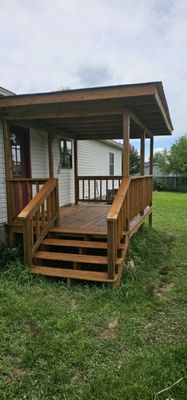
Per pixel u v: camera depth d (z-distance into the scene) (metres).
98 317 3.21
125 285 3.98
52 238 5.11
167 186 29.55
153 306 3.55
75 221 5.91
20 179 5.32
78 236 4.94
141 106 4.85
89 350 2.62
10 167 5.39
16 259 4.83
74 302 3.57
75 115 4.92
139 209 6.22
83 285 4.07
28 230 4.41
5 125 5.29
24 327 2.96
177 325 3.13
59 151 8.12
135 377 2.26
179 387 2.16
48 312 3.23
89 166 11.22
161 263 5.42
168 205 15.53
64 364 2.42
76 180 8.98
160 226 9.41
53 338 2.76
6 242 5.54
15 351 2.57
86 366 2.41
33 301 3.53
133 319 3.20
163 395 2.10
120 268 4.23
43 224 4.88
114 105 4.67
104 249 4.81
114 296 3.70
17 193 5.66
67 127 7.12
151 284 4.31
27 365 2.40
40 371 2.34
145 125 6.76
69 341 2.72
